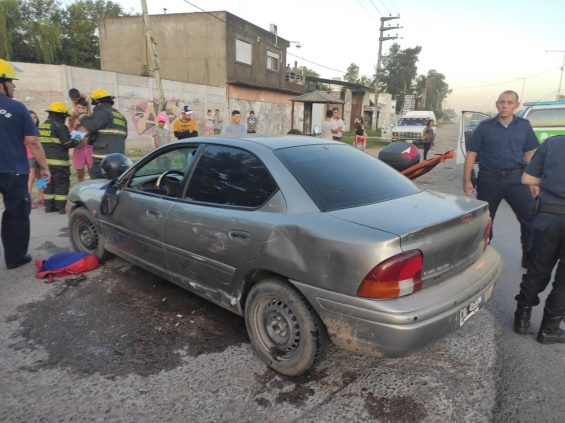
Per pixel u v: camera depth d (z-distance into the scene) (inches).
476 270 108.2
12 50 1039.0
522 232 178.1
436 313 90.5
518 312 128.8
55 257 175.2
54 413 94.3
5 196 168.4
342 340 94.5
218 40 890.7
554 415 94.0
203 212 120.8
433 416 94.1
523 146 167.0
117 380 105.9
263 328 111.4
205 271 123.2
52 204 280.5
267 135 137.0
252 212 109.7
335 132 454.9
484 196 175.2
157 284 161.6
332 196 106.5
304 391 102.3
